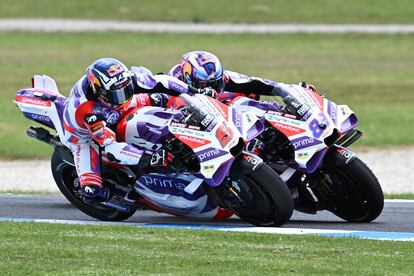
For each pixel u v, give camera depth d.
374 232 28.97
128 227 28.84
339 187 31.08
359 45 147.12
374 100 92.31
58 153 32.75
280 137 31.41
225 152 28.75
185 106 30.19
